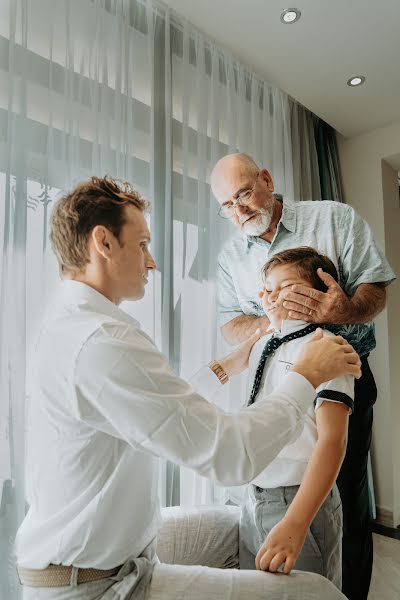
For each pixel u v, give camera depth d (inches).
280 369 41.1
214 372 47.9
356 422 63.2
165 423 27.9
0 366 50.8
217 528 43.9
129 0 69.2
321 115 106.8
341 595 32.3
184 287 73.0
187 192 75.0
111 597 29.6
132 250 34.9
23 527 33.0
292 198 98.1
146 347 30.3
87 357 28.7
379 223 112.1
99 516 29.6
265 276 46.4
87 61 62.4
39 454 31.4
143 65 71.6
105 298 33.7
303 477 36.6
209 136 81.0
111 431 29.8
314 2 71.0
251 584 30.5
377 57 85.4
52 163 57.3
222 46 83.0
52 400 30.2
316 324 43.4
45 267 54.9
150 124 70.7
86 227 33.7
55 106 58.7
